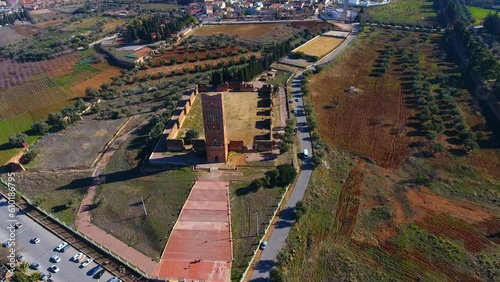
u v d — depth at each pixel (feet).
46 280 212.02
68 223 252.01
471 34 553.23
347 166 300.81
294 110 384.27
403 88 424.46
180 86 446.60
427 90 407.03
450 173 287.89
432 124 342.85
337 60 506.48
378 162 303.68
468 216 249.55
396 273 212.43
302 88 422.41
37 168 308.81
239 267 216.33
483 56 433.89
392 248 228.02
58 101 431.43
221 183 280.10
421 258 221.05
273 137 337.52
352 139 335.47
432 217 249.34
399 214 252.21
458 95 398.42
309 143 328.49
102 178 293.23
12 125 383.65
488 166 293.23
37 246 236.02
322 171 293.23
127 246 233.35
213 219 248.93
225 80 441.68
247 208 256.93
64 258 226.79
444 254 222.89
